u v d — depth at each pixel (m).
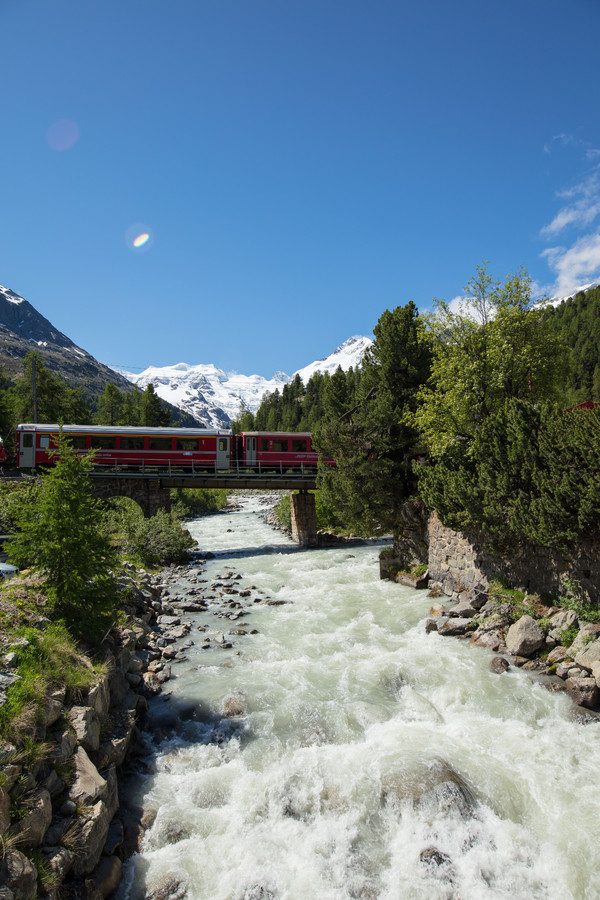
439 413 20.70
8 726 6.72
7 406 63.81
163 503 37.31
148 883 7.00
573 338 152.62
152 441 37.72
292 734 10.41
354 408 26.17
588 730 9.72
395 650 14.16
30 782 6.50
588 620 12.50
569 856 7.04
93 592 11.42
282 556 31.66
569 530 12.66
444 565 19.50
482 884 6.78
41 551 11.46
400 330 24.17
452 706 11.04
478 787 8.34
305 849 7.52
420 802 8.00
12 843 5.62
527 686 11.33
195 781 9.04
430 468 19.38
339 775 8.89
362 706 11.08
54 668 8.83
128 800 8.54
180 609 19.69
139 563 26.86
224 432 38.94
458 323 20.81
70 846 6.41
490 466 15.59
